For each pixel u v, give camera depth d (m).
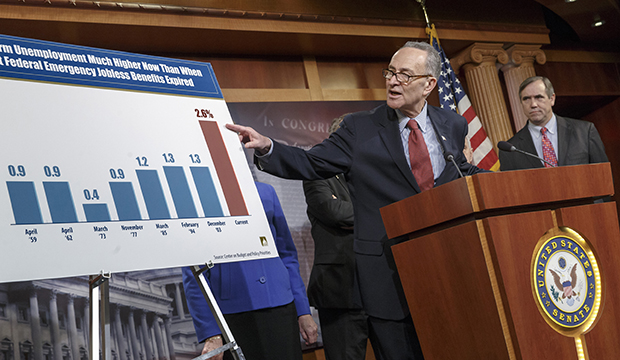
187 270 2.25
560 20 6.38
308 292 2.80
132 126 1.73
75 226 1.47
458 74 5.62
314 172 2.06
